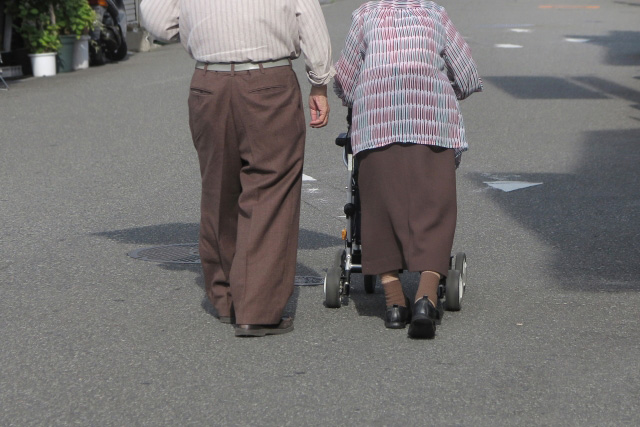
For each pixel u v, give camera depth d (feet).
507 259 28.76
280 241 21.99
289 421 17.54
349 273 23.98
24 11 76.18
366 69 22.40
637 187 38.58
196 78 21.75
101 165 42.88
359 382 19.34
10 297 25.09
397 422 17.47
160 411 18.02
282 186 22.02
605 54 91.61
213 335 22.18
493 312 23.79
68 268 27.81
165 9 22.21
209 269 23.07
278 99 21.49
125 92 67.10
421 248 22.02
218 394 18.78
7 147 47.21
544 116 56.95
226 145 21.88
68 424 17.49
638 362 20.42
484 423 17.43
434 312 21.56
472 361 20.48
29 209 34.96
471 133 51.49
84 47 82.48
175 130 51.98
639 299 24.84
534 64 83.76
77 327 22.75
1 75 70.28
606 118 56.29
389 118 22.04
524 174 41.19
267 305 21.89
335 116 57.21
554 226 32.73
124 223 33.14
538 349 21.20
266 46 21.30
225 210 22.50
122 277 26.94
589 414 17.83
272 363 20.42
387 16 22.57
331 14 132.46
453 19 130.41
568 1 166.61
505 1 165.17
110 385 19.26
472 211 34.83
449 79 22.95
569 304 24.41
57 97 65.05
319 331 22.49
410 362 20.40
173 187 38.68
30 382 19.43
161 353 21.03
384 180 22.18
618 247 30.09
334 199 36.88
